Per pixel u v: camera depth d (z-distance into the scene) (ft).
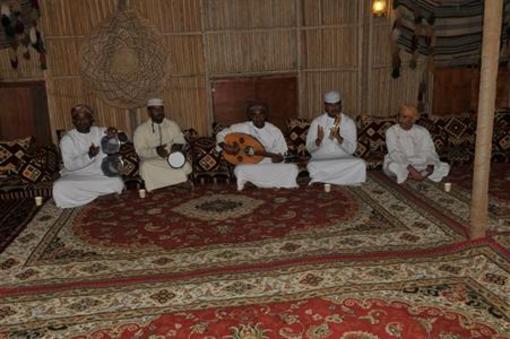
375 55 23.17
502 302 10.50
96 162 18.94
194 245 14.06
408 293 10.96
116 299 11.16
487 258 12.45
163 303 10.92
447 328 9.66
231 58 22.77
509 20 22.91
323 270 12.19
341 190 18.66
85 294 11.44
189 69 22.66
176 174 18.83
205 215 16.47
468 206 16.37
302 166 19.83
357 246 13.55
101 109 22.57
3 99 22.09
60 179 17.87
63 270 12.74
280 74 23.17
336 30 22.84
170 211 17.01
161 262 13.02
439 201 17.01
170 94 22.81
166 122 19.74
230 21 22.39
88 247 14.17
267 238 14.35
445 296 10.80
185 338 9.59
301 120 21.67
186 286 11.66
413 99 23.85
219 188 19.51
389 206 16.67
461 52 23.31
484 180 13.06
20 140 19.53
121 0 21.50
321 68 23.24
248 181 19.10
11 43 21.26
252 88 23.17
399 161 19.17
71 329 10.03
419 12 22.56
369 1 22.17
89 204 18.07
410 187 18.72
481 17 22.93
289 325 9.90
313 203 17.29
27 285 11.96
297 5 22.49
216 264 12.78
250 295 11.12
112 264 13.01
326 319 10.07
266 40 22.79
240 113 23.44
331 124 19.88
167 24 22.07
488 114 12.55
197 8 22.04
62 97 22.29
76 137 18.72
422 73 23.49
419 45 23.03
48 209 17.61
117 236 14.92
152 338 9.63
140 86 22.39
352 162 18.89
